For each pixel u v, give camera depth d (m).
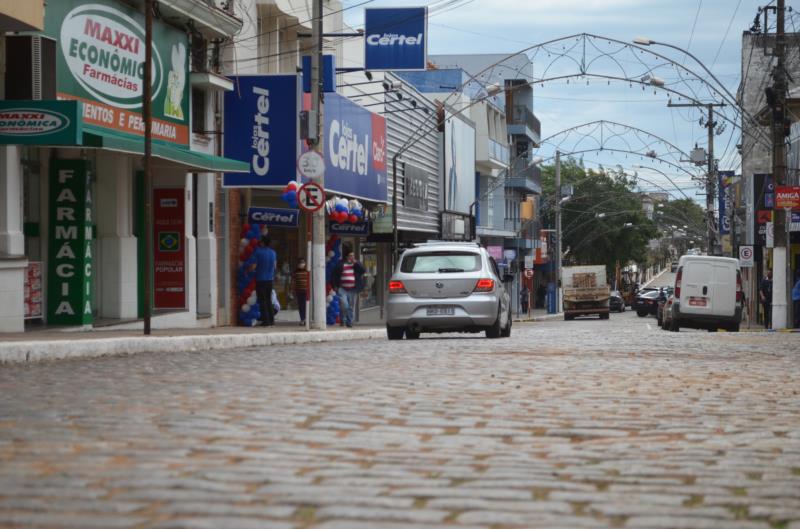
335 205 30.58
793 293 34.31
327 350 16.28
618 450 6.76
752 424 7.99
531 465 6.18
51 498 5.11
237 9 27.42
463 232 59.00
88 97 19.12
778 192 32.81
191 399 9.02
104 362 13.28
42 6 16.39
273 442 6.87
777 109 33.47
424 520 4.76
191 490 5.32
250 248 27.84
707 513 4.98
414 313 20.50
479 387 10.25
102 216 21.52
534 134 84.19
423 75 59.34
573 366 12.80
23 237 17.08
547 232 98.44
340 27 37.19
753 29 40.91
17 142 16.22
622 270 123.06
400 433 7.34
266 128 26.81
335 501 5.11
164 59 22.53
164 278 24.33
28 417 7.85
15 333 16.36
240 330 22.25
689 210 133.38
